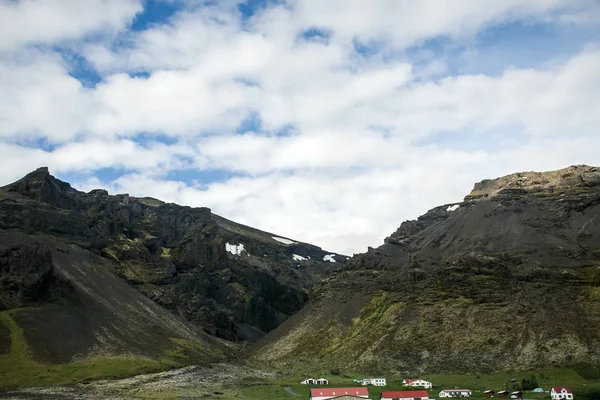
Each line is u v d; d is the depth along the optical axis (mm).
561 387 192500
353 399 190000
